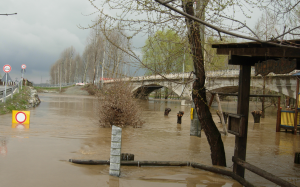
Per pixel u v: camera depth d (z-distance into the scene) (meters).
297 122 13.20
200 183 4.90
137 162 5.78
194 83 6.22
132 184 4.57
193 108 11.02
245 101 5.30
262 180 5.54
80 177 4.73
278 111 13.60
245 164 4.86
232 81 23.84
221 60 6.91
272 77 20.16
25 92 29.16
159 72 5.69
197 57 5.78
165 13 4.89
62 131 10.39
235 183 5.00
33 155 6.14
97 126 12.49
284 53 4.23
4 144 7.19
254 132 13.23
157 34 5.36
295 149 9.20
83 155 6.50
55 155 6.29
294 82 18.61
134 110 12.70
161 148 8.23
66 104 28.69
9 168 5.01
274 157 7.81
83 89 67.06
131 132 11.23
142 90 13.06
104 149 7.37
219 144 6.21
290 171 6.33
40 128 10.89
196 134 10.91
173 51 5.57
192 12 5.31
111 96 12.20
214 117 20.31
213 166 6.16
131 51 5.23
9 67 18.83
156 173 5.37
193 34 5.60
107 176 4.89
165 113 20.33
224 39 5.96
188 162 6.13
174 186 4.66
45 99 37.41
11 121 12.72
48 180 4.47
